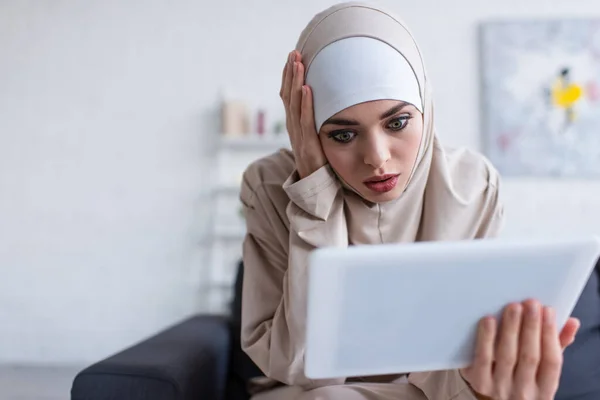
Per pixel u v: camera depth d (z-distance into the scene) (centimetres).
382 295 56
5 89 324
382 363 61
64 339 312
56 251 317
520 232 296
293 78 89
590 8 300
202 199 313
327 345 59
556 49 296
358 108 81
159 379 86
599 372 114
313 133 89
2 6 327
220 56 318
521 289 59
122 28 322
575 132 293
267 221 104
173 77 319
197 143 316
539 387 63
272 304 99
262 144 310
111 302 313
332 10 90
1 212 320
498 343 61
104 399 85
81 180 318
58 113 321
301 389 91
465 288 58
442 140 303
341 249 54
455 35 306
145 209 315
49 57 324
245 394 122
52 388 256
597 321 121
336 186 90
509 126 297
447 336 61
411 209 97
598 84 293
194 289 310
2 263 318
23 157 321
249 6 319
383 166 82
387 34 85
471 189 101
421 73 88
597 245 57
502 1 305
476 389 66
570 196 296
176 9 321
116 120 319
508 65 299
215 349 113
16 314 315
